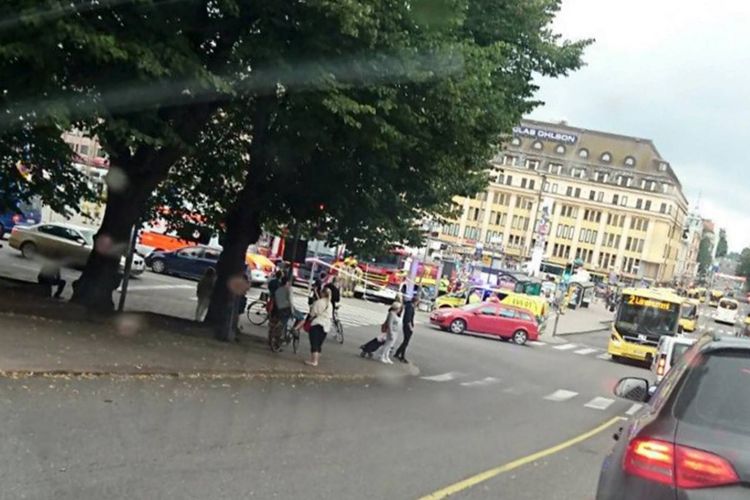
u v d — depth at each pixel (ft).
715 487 13.50
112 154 52.65
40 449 24.25
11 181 62.95
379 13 45.16
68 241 109.29
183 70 43.09
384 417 42.96
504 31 64.13
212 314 69.15
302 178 64.95
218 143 71.36
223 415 34.99
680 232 530.68
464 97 51.96
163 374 42.27
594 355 136.26
